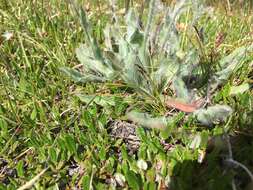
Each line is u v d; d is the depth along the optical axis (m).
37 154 0.14
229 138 0.14
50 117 0.16
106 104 0.16
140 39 0.16
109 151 0.14
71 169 0.14
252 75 0.18
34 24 0.21
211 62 0.16
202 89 0.16
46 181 0.13
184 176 0.13
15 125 0.15
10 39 0.20
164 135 0.14
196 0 0.17
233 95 0.16
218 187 0.12
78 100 0.16
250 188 0.12
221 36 0.19
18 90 0.17
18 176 0.14
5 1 0.22
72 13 0.21
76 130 0.15
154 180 0.13
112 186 0.13
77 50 0.17
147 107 0.16
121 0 0.24
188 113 0.16
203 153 0.14
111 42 0.19
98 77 0.17
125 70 0.16
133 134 0.15
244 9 0.25
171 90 0.17
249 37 0.20
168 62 0.16
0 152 0.14
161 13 0.18
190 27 0.18
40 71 0.18
